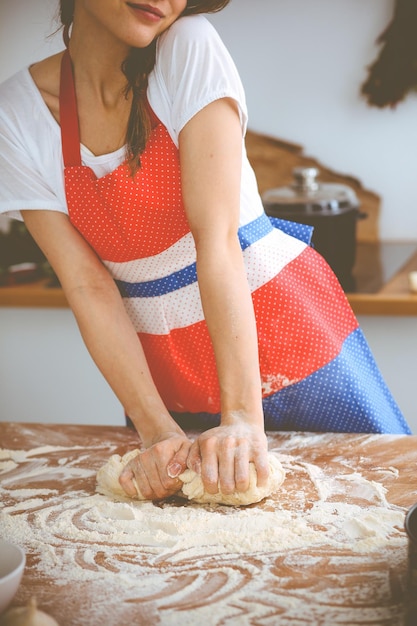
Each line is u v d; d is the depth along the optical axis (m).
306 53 3.10
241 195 1.55
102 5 1.23
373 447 1.48
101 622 0.96
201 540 1.15
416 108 3.06
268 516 1.21
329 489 1.29
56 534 1.20
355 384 1.64
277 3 3.07
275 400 1.65
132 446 1.55
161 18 1.24
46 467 1.46
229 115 1.32
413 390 2.78
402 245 3.16
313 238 2.59
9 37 3.17
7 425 1.70
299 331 1.61
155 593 1.02
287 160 3.21
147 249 1.52
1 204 1.47
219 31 3.14
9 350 3.04
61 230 1.50
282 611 0.96
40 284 2.93
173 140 1.39
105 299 1.50
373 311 2.59
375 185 3.18
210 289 1.31
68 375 3.05
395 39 2.99
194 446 1.30
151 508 1.27
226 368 1.30
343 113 3.13
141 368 1.46
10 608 0.99
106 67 1.38
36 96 1.44
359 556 1.08
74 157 1.43
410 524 0.96
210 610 0.97
